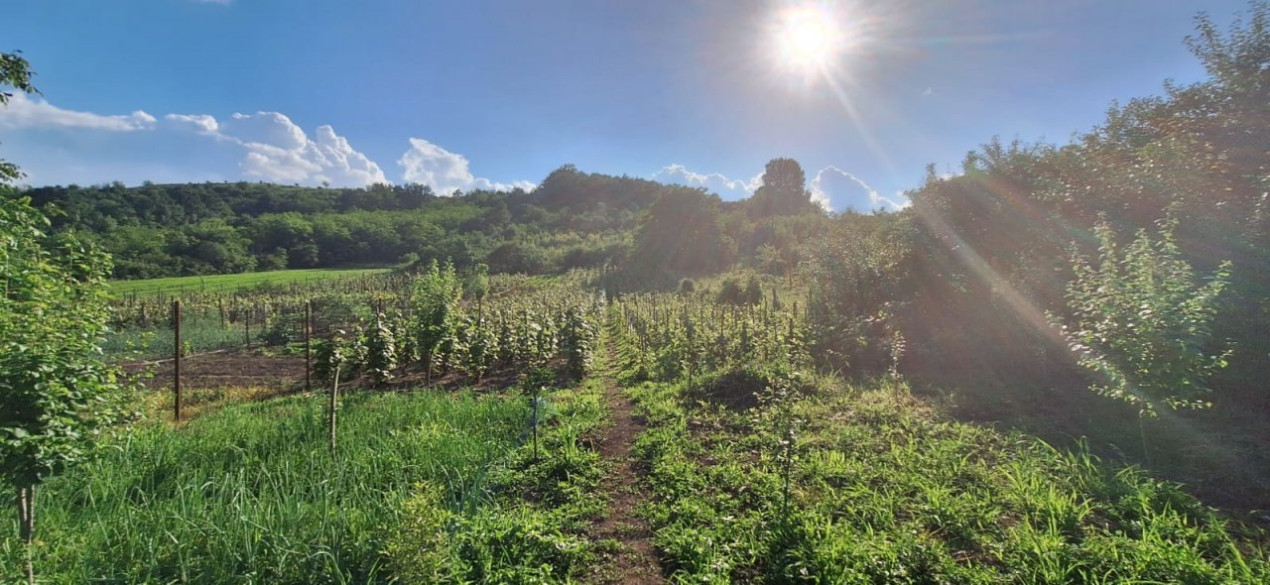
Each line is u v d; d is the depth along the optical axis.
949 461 4.80
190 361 13.98
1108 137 9.21
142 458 5.36
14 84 5.75
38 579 3.31
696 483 4.91
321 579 3.39
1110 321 4.30
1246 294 5.45
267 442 5.87
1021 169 9.91
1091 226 7.69
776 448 5.36
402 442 5.76
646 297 29.42
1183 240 6.26
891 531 3.77
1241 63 7.32
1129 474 4.18
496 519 4.10
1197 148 6.98
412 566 3.27
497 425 6.78
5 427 2.70
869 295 11.99
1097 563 3.16
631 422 7.20
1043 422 5.62
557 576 3.55
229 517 3.98
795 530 3.80
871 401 6.96
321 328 18.27
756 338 10.80
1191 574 2.93
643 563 3.76
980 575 3.16
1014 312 8.53
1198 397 4.19
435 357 10.95
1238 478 4.06
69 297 4.11
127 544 3.71
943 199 10.97
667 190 50.06
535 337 12.97
